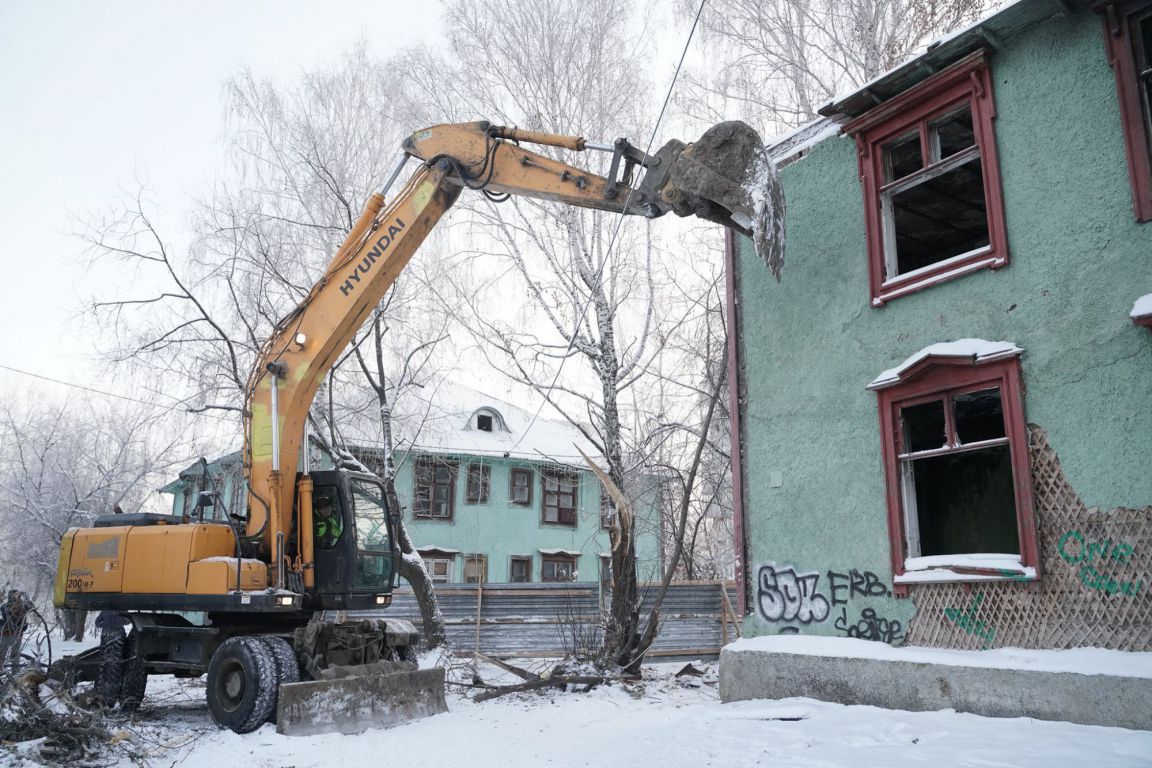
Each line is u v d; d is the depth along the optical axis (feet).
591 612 55.21
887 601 27.37
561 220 50.80
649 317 53.36
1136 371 22.18
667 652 55.01
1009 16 25.52
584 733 26.76
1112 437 22.41
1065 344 23.76
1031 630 23.40
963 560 25.34
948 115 28.37
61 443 98.43
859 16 51.70
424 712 32.30
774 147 34.58
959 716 22.65
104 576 34.24
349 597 33.81
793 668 28.48
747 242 34.88
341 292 34.37
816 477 30.48
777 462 32.07
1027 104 25.75
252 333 49.29
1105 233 23.36
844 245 30.83
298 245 55.42
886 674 25.45
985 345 25.43
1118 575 21.80
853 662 26.55
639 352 51.34
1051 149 24.97
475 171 33.40
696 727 25.25
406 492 89.40
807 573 30.25
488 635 53.36
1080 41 24.70
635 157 30.78
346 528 34.09
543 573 95.14
